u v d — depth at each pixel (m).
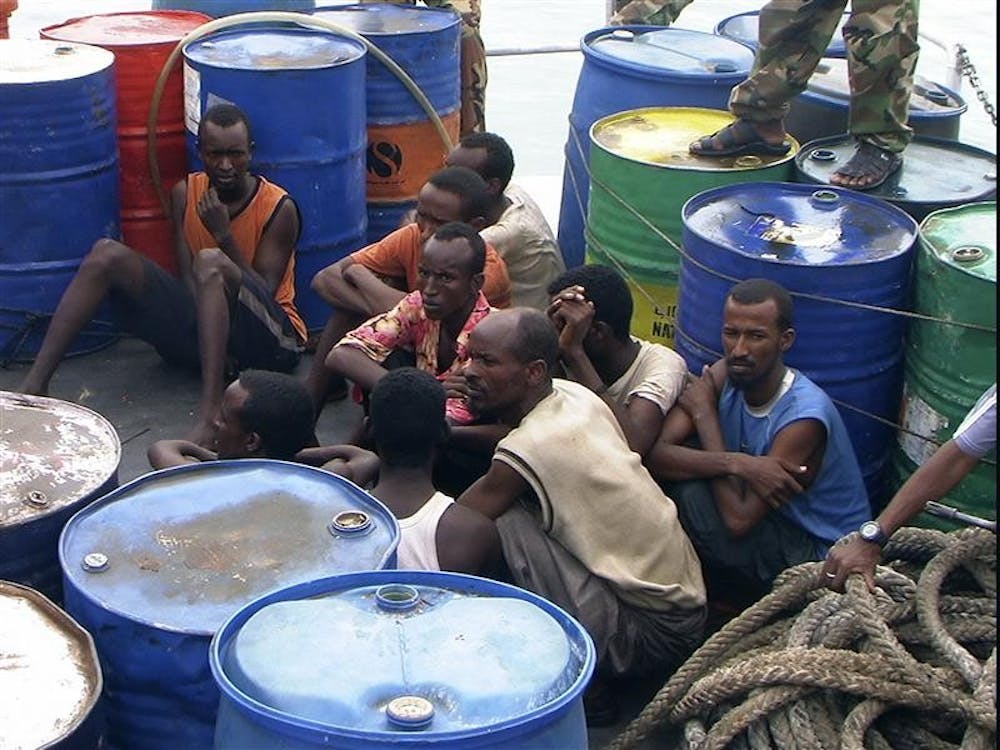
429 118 5.91
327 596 2.77
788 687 3.28
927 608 3.43
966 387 4.04
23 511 3.24
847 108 5.50
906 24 4.73
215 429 4.52
